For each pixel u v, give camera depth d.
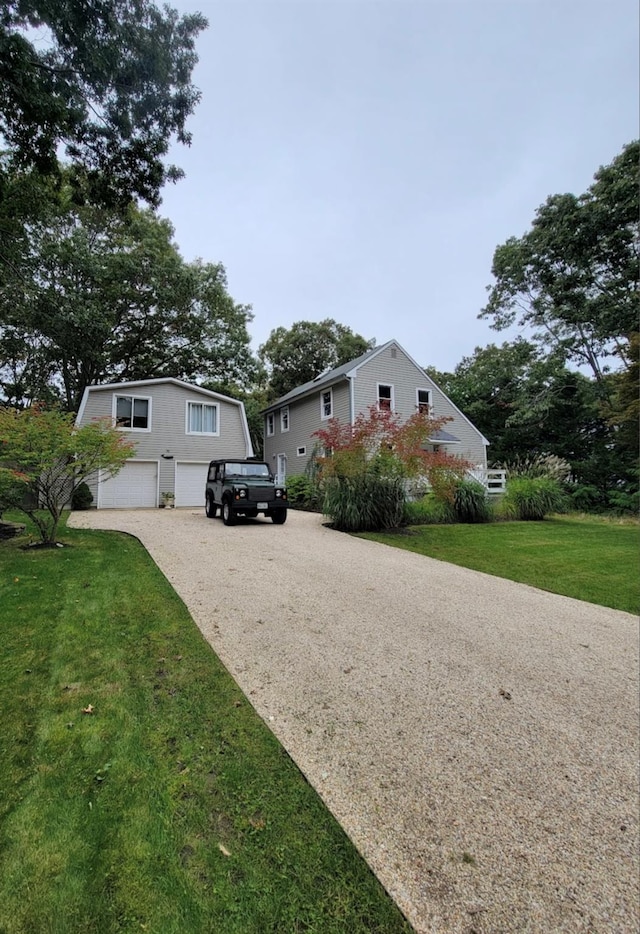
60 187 8.45
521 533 10.35
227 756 2.34
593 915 1.60
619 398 16.45
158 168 8.35
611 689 3.38
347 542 8.83
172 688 2.99
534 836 1.95
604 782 2.33
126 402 16.42
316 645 3.87
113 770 2.15
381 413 11.25
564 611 5.23
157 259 20.39
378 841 1.86
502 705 3.06
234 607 4.68
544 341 22.94
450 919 1.55
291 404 22.05
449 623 4.61
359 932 1.47
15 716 2.55
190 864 1.67
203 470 17.62
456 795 2.17
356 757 2.42
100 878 1.58
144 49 7.26
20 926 1.40
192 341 23.47
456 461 10.86
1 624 3.82
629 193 18.05
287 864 1.71
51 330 17.52
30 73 6.45
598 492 19.75
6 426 6.79
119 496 16.03
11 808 1.87
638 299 18.16
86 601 4.50
